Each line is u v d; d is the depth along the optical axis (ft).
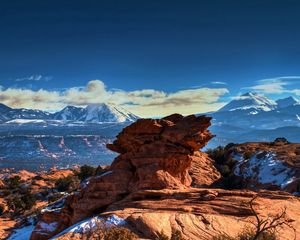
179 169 146.41
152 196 129.08
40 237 143.33
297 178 204.85
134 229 105.91
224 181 233.14
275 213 118.11
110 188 138.62
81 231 108.27
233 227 107.45
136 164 142.31
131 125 148.36
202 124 145.89
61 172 459.73
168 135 145.28
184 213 114.52
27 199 289.74
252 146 296.30
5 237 181.47
